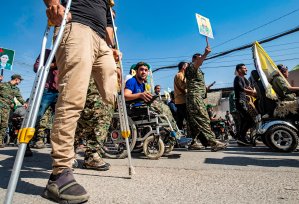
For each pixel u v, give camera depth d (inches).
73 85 66.6
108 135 149.9
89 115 107.2
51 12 64.4
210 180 87.2
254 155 158.6
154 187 78.0
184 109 228.7
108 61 79.2
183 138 161.5
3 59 296.5
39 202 63.5
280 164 120.6
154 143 144.7
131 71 179.9
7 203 41.6
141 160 137.6
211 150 185.3
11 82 269.9
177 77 228.4
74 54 67.5
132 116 149.5
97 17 76.1
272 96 183.3
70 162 66.0
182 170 104.7
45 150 194.5
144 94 145.8
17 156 44.3
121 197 68.2
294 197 68.0
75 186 62.9
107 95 80.4
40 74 52.9
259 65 194.4
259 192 72.7
